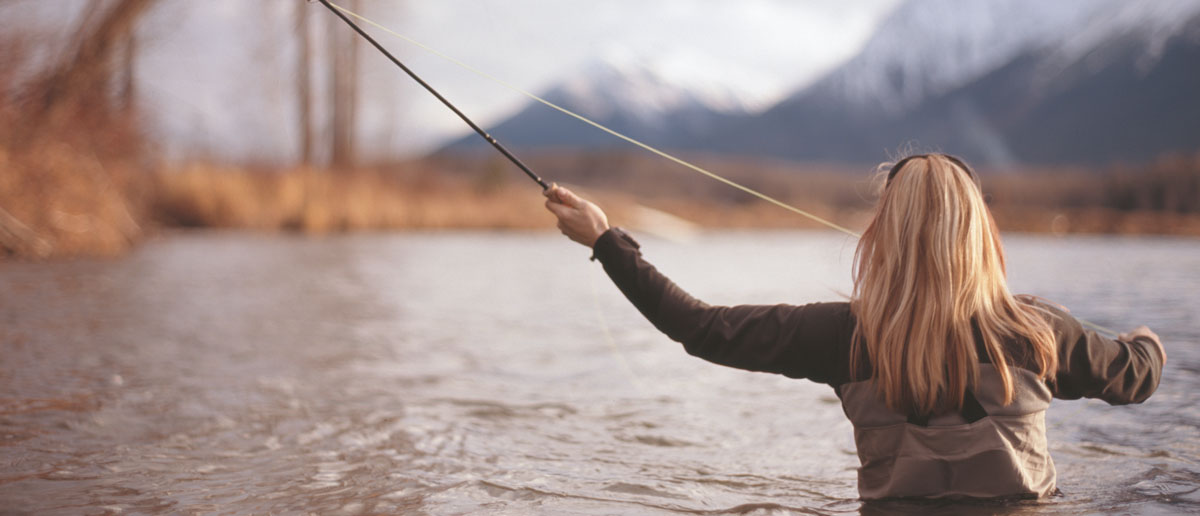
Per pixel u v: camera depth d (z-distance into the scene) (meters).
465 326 6.71
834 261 15.30
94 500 2.53
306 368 4.80
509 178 39.09
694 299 2.53
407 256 15.20
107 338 5.64
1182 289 9.61
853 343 2.41
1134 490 2.65
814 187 64.00
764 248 21.45
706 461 3.12
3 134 11.46
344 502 2.55
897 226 2.38
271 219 21.69
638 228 31.34
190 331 6.06
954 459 2.40
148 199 18.58
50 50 11.88
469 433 3.46
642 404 4.07
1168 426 3.55
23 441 3.16
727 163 74.81
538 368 4.95
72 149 12.44
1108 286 10.07
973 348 2.34
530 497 2.63
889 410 2.44
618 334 6.39
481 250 17.88
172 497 2.57
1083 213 38.97
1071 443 3.29
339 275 11.12
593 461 3.09
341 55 25.34
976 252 2.35
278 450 3.13
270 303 7.94
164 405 3.80
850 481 2.86
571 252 17.84
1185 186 41.41
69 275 9.80
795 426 3.67
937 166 2.41
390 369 4.82
